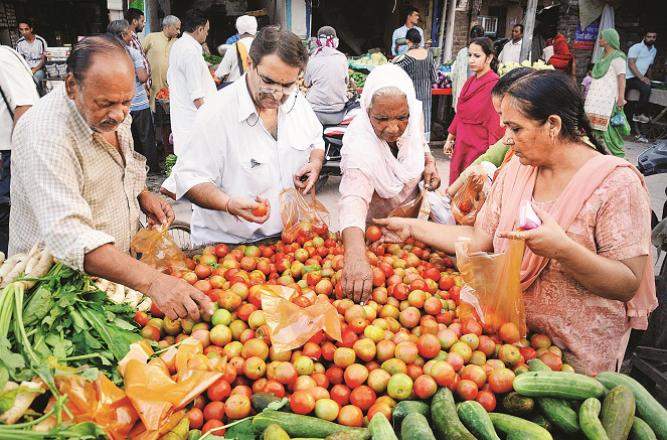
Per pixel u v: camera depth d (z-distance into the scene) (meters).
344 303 2.14
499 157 3.47
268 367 1.83
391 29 15.45
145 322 2.02
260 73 2.38
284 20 11.91
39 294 1.78
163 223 2.54
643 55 11.10
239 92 2.65
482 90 5.53
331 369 1.88
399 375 1.75
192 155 2.67
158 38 7.84
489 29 12.83
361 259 2.34
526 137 1.88
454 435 1.50
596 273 1.80
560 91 1.82
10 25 11.25
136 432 1.56
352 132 2.80
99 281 2.05
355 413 1.69
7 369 1.50
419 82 8.36
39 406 1.56
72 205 1.82
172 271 2.35
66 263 1.81
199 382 1.65
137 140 7.37
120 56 1.75
